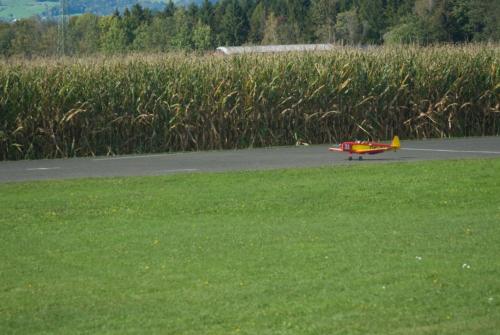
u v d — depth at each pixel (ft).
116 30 497.46
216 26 650.84
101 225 115.65
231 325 70.13
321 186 145.59
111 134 222.28
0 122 211.41
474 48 276.41
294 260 92.02
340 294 78.33
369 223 113.60
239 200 133.49
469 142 234.38
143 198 136.46
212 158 198.18
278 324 70.08
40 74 219.20
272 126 237.04
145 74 228.43
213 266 90.12
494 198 134.31
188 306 75.61
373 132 249.14
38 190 146.72
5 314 74.38
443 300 76.02
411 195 136.46
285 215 121.60
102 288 82.38
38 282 85.25
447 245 98.43
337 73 244.83
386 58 256.73
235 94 233.14
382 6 619.67
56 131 216.74
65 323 71.82
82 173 171.73
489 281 82.23
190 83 230.89
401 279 83.15
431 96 256.11
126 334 68.64
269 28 597.11
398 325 69.36
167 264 91.61
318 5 593.01
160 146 228.43
